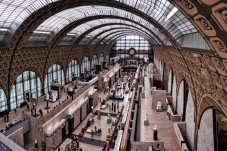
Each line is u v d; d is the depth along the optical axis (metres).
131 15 28.53
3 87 28.75
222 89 10.23
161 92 25.28
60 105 29.02
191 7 6.66
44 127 24.94
